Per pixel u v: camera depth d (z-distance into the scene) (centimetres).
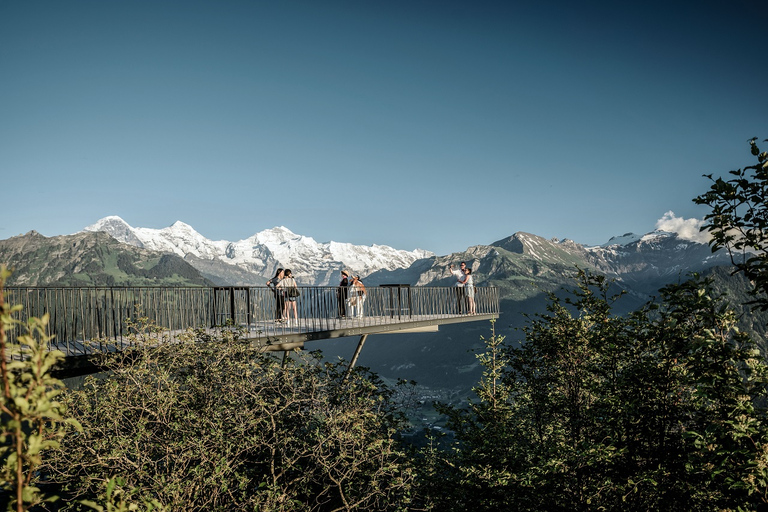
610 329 883
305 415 1377
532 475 1041
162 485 996
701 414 693
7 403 269
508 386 1548
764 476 536
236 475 1146
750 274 575
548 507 1083
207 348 1308
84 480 988
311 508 1206
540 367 1323
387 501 1242
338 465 1273
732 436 573
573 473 1007
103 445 1034
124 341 1380
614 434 880
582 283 954
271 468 1188
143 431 1077
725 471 603
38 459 278
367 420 1371
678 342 696
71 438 1038
